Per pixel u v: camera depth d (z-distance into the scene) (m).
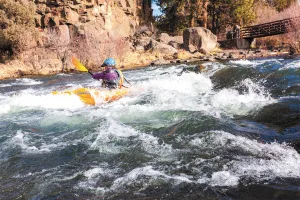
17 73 16.34
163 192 3.05
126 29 26.36
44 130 5.27
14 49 17.83
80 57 17.81
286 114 5.25
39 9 19.92
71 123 5.57
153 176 3.40
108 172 3.56
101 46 18.42
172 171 3.49
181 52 19.91
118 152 4.12
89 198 3.01
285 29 18.78
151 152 4.05
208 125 4.87
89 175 3.51
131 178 3.38
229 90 7.57
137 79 10.66
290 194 2.86
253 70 9.35
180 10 27.64
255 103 6.05
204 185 3.13
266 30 20.94
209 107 5.98
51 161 3.94
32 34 18.55
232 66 10.63
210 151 3.95
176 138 4.47
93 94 7.16
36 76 15.44
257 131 4.58
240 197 2.88
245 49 21.30
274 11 28.06
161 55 19.75
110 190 3.15
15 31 17.66
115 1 26.31
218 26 29.38
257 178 3.19
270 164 3.48
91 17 22.31
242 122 5.04
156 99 6.96
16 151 4.32
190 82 8.78
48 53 17.97
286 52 16.56
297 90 6.86
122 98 7.34
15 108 7.00
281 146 3.96
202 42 20.97
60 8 20.30
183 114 5.55
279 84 7.59
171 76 9.91
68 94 7.31
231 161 3.62
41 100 7.31
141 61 18.31
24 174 3.61
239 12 26.61
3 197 3.11
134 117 5.64
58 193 3.14
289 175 3.22
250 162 3.56
